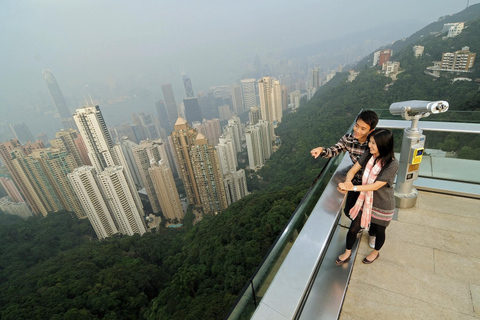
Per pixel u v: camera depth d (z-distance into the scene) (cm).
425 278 202
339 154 241
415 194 279
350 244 204
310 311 177
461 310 176
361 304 186
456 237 239
